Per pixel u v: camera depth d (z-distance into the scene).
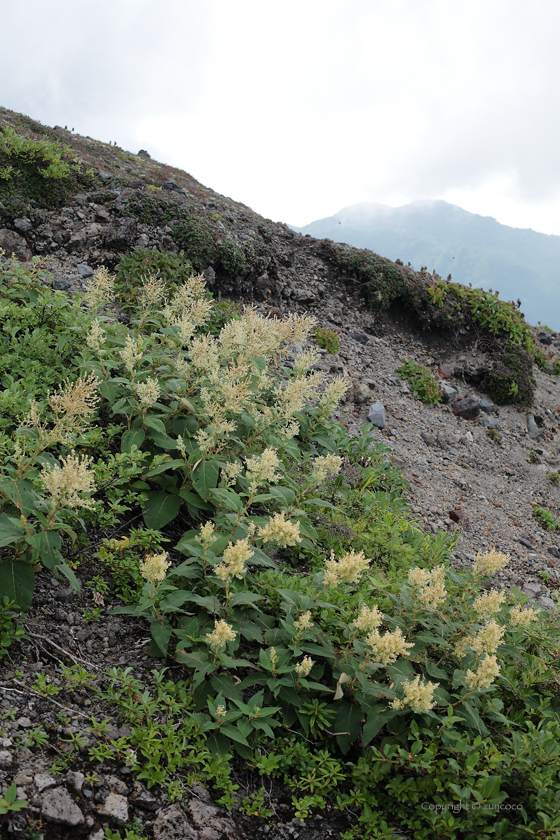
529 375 15.97
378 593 5.12
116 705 3.58
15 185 11.96
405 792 3.55
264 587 4.55
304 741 3.84
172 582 4.51
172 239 12.47
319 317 14.81
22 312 7.18
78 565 4.52
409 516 8.61
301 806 3.43
